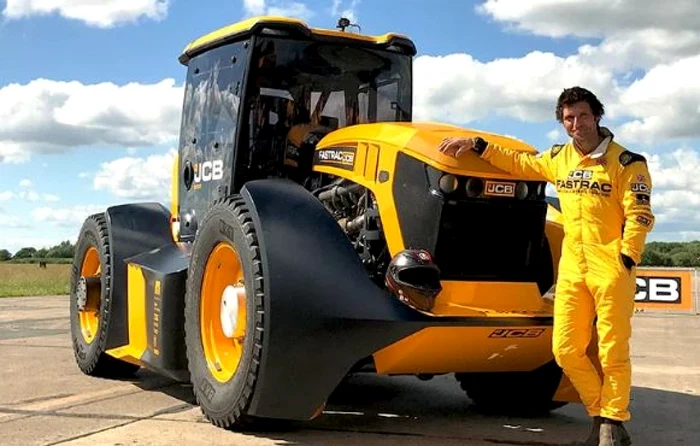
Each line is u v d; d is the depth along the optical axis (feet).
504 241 14.97
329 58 18.47
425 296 13.99
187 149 19.89
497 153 14.51
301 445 14.29
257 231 14.34
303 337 13.67
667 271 47.98
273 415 14.23
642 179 12.93
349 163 16.21
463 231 14.65
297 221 14.56
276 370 13.83
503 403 17.74
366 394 19.69
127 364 21.15
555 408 17.49
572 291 13.44
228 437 14.70
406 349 14.17
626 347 13.10
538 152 15.28
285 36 17.92
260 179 17.40
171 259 18.62
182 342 17.47
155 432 15.02
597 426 13.80
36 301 53.16
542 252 15.79
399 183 14.99
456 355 14.74
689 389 20.61
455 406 18.38
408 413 17.46
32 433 14.93
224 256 15.81
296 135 17.97
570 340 13.56
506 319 14.26
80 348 21.77
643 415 17.40
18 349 26.94
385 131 15.79
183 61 20.61
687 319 43.16
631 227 12.82
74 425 15.60
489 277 14.93
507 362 15.57
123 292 20.03
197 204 19.25
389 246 15.06
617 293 12.96
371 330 13.62
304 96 18.15
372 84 18.92
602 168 13.12
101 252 20.43
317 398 14.02
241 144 17.56
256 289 14.02
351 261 14.29
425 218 14.57
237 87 17.81
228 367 15.64
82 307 21.15
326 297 13.75
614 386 13.15
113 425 15.61
